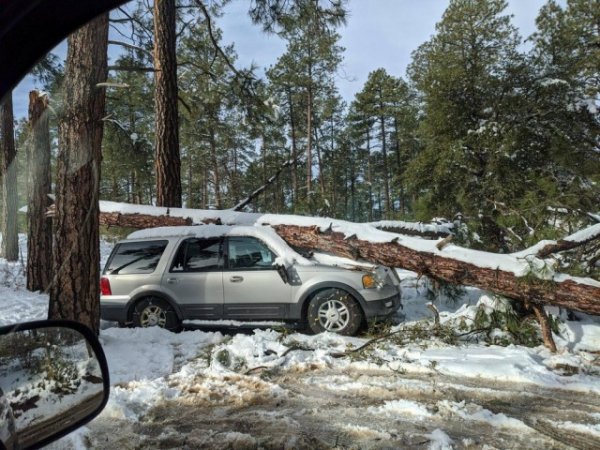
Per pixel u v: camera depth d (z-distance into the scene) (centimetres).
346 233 614
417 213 866
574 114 1235
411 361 449
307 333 598
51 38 96
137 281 623
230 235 623
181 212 768
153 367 444
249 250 616
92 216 442
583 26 1384
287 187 3141
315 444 293
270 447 292
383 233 605
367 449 287
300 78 2625
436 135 1428
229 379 410
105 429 316
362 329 589
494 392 375
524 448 286
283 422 325
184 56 1177
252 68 1073
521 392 375
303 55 2580
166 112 899
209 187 3353
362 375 421
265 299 587
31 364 147
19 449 134
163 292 611
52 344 158
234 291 595
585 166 1100
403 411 340
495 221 690
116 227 800
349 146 3725
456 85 1391
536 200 655
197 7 1085
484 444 291
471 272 527
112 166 909
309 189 2778
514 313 516
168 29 906
